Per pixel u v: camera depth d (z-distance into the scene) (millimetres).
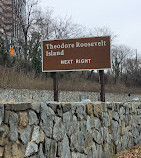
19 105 3889
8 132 3645
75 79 29188
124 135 8125
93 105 6316
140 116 9859
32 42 35500
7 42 33938
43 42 8641
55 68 8539
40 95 19250
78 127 5559
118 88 39250
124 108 8266
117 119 7656
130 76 50281
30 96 18297
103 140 6676
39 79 22531
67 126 5156
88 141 5918
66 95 23000
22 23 36688
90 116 6129
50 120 4609
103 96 8414
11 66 22344
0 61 22094
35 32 37031
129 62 59188
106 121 6926
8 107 3684
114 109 7504
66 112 5168
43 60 8617
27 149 3963
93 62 8367
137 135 9391
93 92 27250
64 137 5016
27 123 4023
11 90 16562
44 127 4430
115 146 7426
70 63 8477
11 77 18500
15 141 3750
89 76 33688
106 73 42406
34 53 26797
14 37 38250
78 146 5492
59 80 26812
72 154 5246
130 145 8641
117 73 44688
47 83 22422
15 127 3775
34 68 25172
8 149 3619
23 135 3908
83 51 8414
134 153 7539
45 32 39219
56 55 8547
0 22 38875
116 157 7000
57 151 4754
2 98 15727
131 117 8875
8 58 23094
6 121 3631
